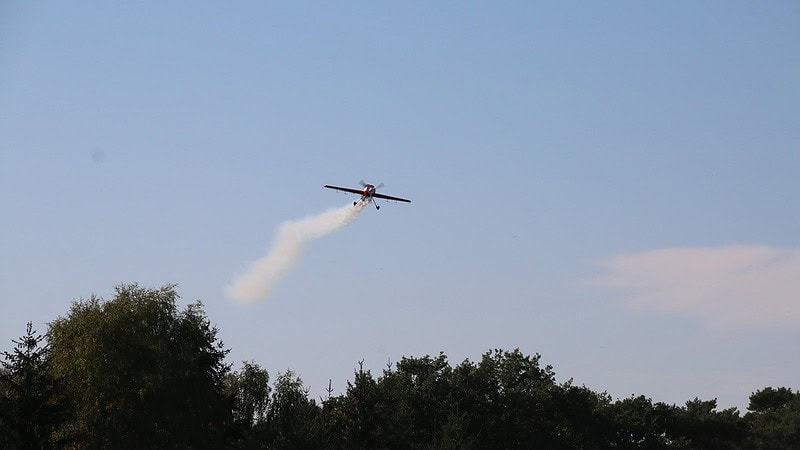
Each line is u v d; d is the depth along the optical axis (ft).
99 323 453.17
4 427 381.81
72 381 440.04
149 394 443.73
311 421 599.98
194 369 473.67
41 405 388.37
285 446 568.82
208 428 478.18
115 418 436.35
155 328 472.85
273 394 594.65
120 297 474.90
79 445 427.33
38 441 384.68
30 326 400.67
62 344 454.81
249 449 532.73
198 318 492.54
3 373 395.55
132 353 451.53
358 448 649.61
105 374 442.50
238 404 572.10
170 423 450.30
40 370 400.67
